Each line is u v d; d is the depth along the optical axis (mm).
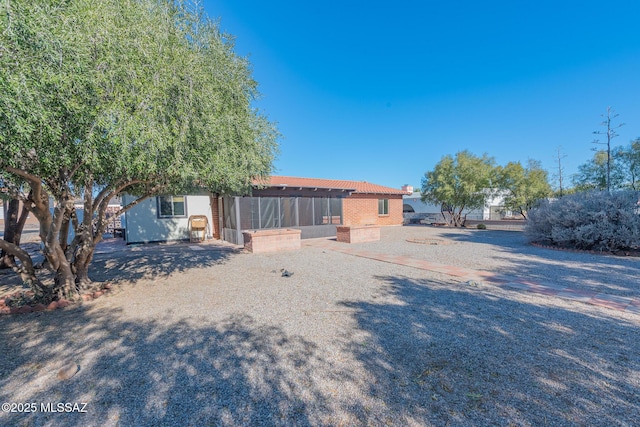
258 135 6207
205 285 6074
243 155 5238
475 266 7574
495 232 17453
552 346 3217
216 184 6047
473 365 2855
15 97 2396
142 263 8547
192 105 3891
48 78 2600
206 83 4160
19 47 2453
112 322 4133
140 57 3379
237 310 4562
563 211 10484
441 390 2469
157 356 3135
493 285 5777
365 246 11680
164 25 3830
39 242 14008
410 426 2055
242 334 3674
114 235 15852
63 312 4570
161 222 13312
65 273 5164
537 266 7477
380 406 2279
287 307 4676
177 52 3715
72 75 2764
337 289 5676
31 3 2545
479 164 21234
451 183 22062
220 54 4938
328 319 4137
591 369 2750
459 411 2201
